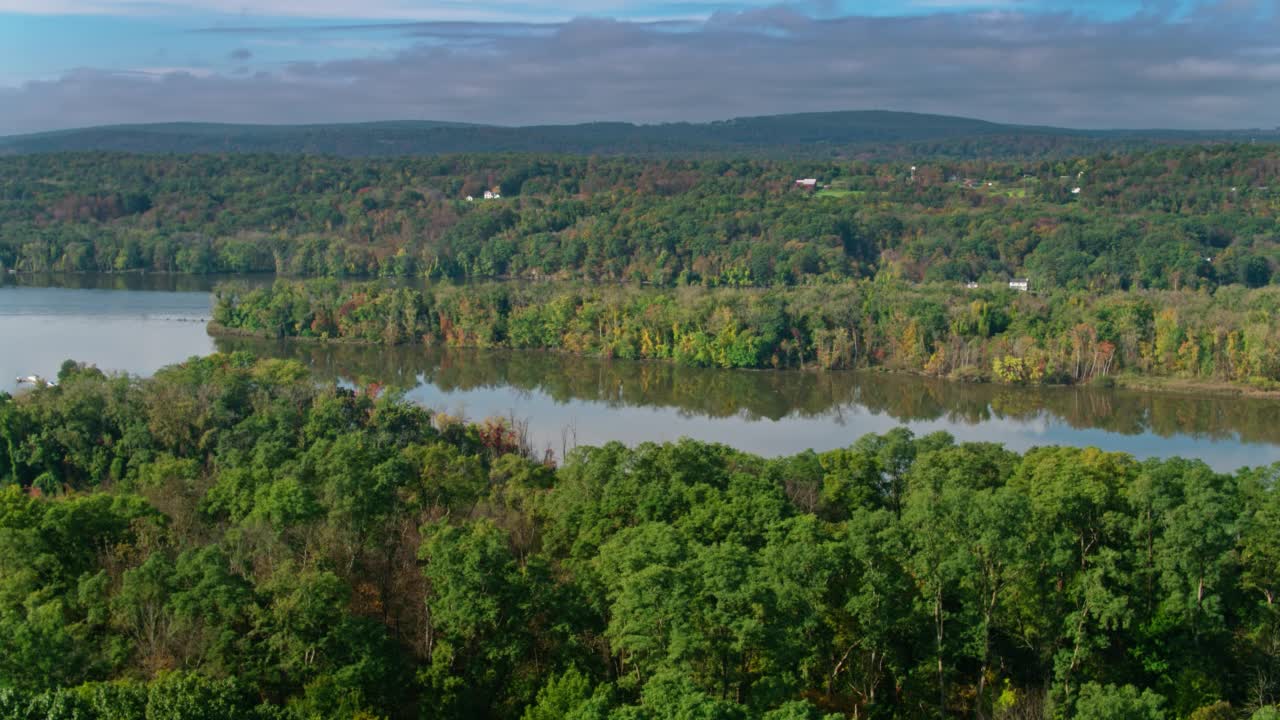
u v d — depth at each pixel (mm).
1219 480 89750
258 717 62000
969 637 79250
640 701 66125
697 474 103188
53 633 67125
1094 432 192625
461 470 111562
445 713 71000
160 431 135875
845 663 79312
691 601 68062
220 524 94688
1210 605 79000
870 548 77188
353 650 70125
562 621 74375
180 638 69562
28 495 112938
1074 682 77438
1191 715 72312
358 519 89188
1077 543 87938
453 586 73125
